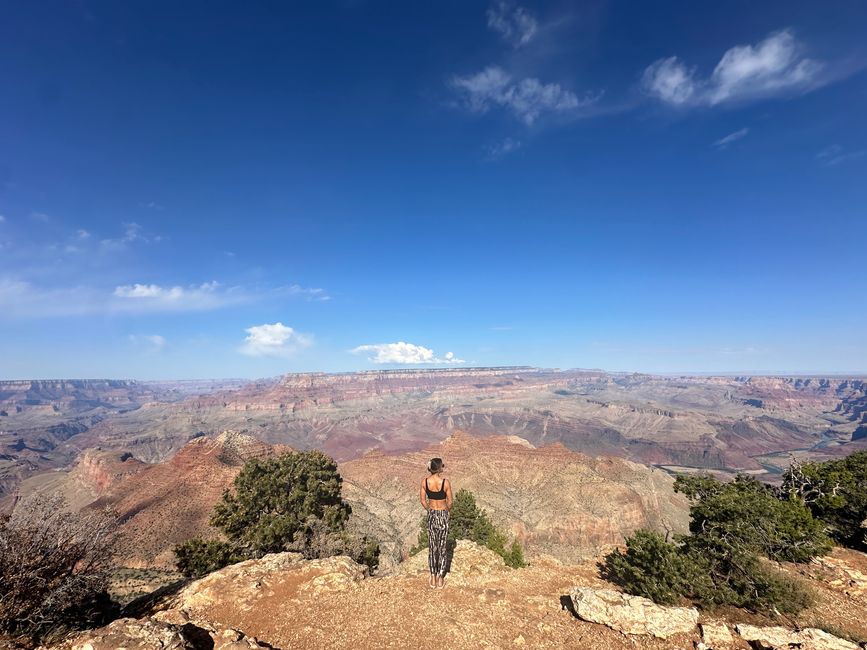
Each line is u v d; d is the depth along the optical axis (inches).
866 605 441.7
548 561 589.0
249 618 396.2
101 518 468.8
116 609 494.3
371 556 1070.4
